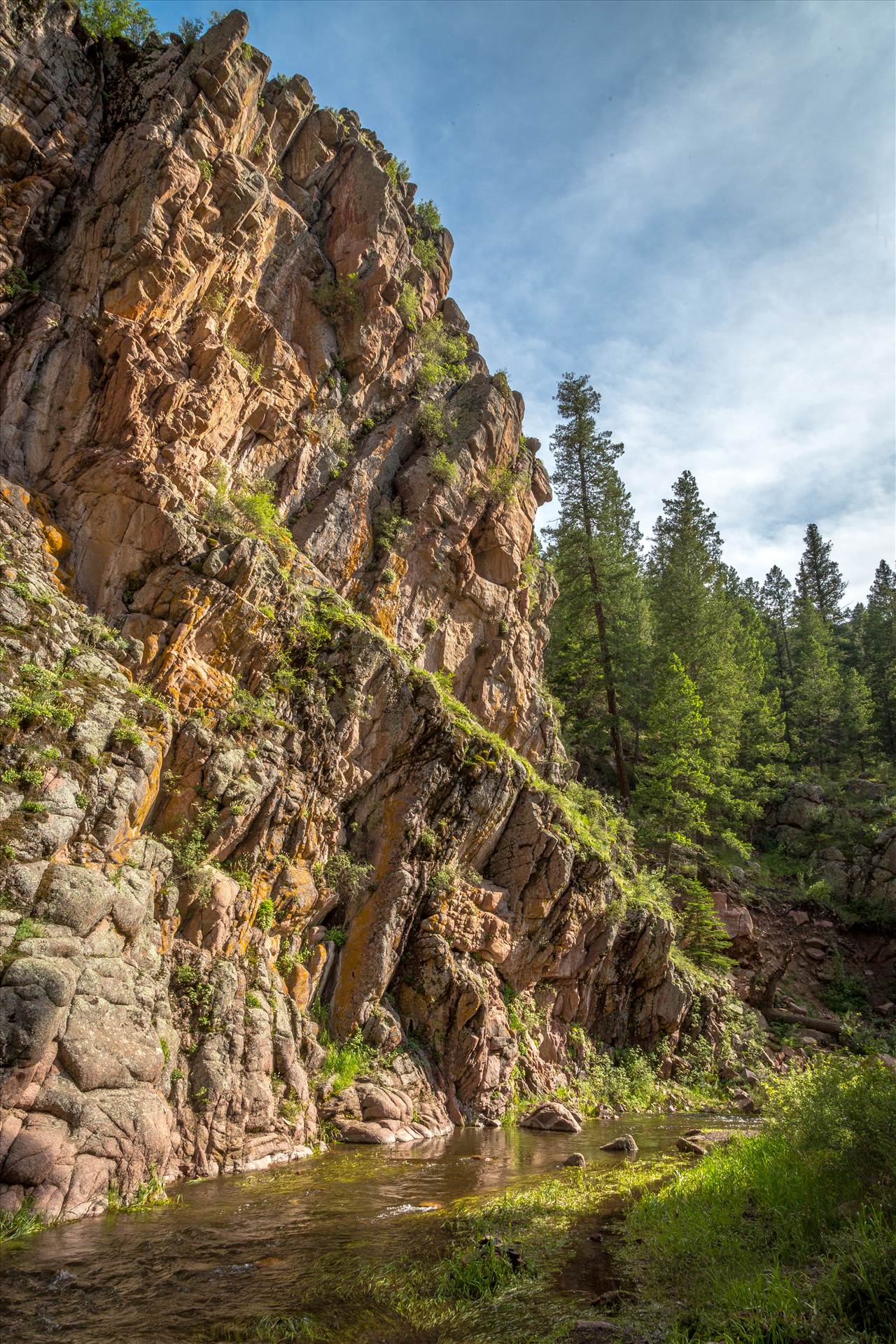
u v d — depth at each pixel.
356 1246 9.02
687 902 33.59
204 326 20.30
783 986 36.28
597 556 43.72
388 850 19.70
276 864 17.08
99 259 18.80
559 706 36.03
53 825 11.75
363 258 25.72
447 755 21.20
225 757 15.88
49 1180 9.57
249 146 22.30
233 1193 11.39
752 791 49.69
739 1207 9.22
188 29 22.00
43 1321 6.84
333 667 19.62
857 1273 6.51
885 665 65.94
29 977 10.09
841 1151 8.65
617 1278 8.02
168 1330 6.74
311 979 17.53
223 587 17.28
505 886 22.95
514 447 31.03
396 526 25.28
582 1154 15.42
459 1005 19.78
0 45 18.64
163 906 13.89
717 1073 27.14
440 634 26.41
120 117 20.50
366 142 29.75
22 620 14.12
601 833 31.30
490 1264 8.21
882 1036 32.81
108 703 14.06
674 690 39.81
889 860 42.09
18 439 17.31
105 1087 10.80
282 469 22.89
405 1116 16.97
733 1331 6.20
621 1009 26.91
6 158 18.52
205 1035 13.50
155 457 18.11
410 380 28.56
